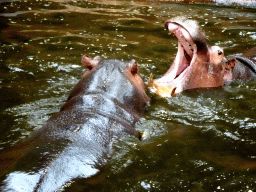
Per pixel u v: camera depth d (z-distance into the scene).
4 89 5.81
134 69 5.50
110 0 12.55
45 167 3.17
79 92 5.02
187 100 5.74
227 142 4.49
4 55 7.34
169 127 4.81
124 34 9.05
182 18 5.90
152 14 10.98
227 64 6.61
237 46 8.53
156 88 6.01
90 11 11.01
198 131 4.75
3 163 3.36
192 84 6.13
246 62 7.33
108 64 5.34
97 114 4.35
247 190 3.46
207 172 3.76
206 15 11.14
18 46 7.90
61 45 8.08
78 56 7.50
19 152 3.56
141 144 4.18
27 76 6.41
